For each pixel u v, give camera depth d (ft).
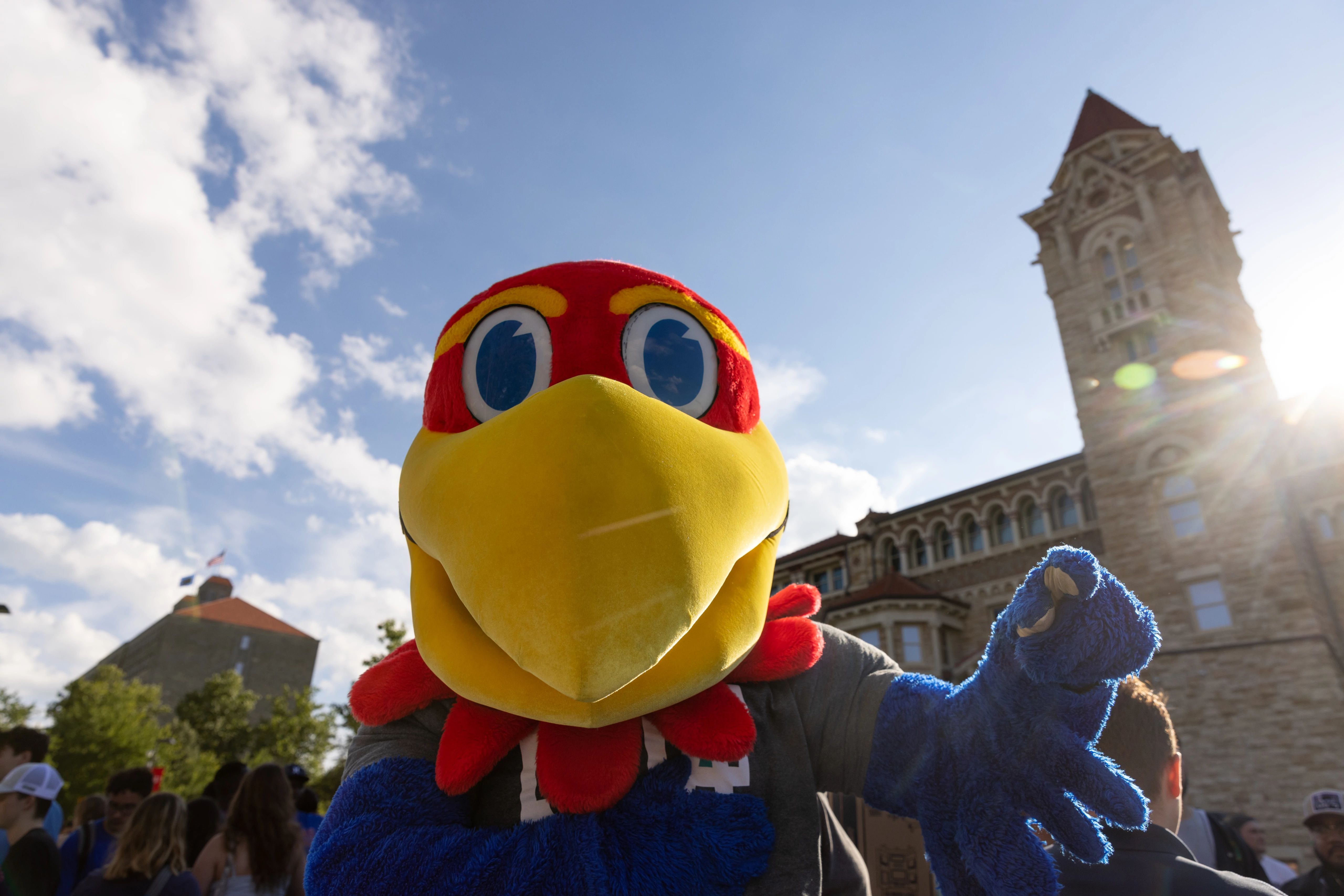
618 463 3.78
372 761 4.57
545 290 5.25
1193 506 62.44
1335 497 62.44
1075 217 78.33
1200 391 64.80
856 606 75.31
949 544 82.58
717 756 4.34
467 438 4.56
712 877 3.93
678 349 5.14
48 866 12.59
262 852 12.84
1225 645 56.03
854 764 4.97
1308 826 15.29
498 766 4.59
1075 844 4.00
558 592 3.44
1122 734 6.79
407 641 5.49
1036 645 3.92
